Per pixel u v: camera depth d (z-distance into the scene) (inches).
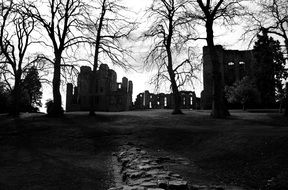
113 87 2374.5
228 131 740.7
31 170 460.8
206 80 2180.1
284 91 1470.2
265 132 661.9
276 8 1020.5
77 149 725.3
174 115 1258.6
